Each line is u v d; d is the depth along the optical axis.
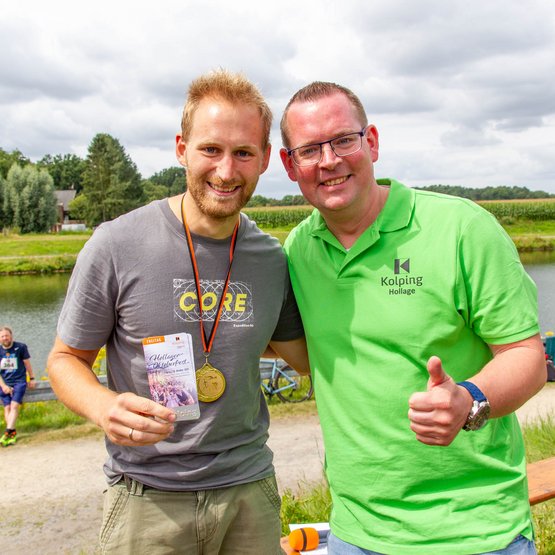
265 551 2.38
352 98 2.32
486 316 2.12
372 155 2.41
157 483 2.19
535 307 2.18
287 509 4.32
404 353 2.22
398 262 2.22
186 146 2.20
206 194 2.15
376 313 2.24
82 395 2.08
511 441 2.27
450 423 1.79
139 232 2.21
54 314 30.52
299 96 2.34
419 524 2.17
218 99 2.12
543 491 3.49
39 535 5.75
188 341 2.15
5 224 87.12
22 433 9.04
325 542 3.19
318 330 2.39
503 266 2.11
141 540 2.21
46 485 7.02
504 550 2.11
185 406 2.14
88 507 6.38
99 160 102.25
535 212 69.50
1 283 45.91
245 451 2.34
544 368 2.12
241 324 2.29
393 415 2.22
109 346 2.32
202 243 2.26
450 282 2.14
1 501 6.59
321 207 2.31
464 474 2.19
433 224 2.21
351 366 2.31
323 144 2.26
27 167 90.81
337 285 2.34
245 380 2.30
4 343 8.93
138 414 1.91
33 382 9.14
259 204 78.56
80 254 2.23
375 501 2.28
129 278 2.17
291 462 7.48
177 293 2.21
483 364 2.28
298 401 10.27
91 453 8.09
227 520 2.27
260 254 2.39
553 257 49.09
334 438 2.39
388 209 2.29
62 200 126.38
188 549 2.24
